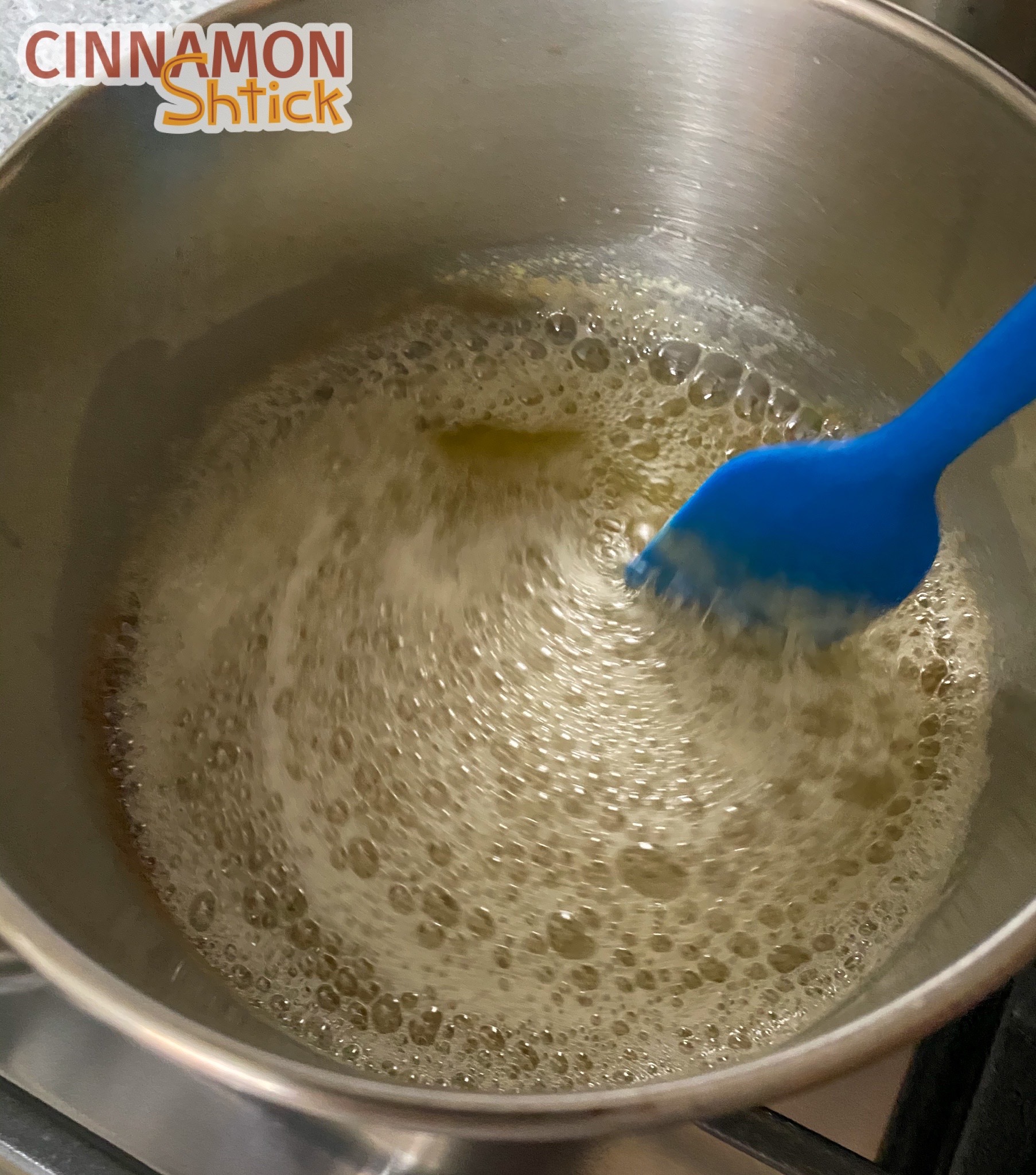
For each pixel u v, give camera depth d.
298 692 0.24
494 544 0.27
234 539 0.26
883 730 0.24
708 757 0.24
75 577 0.22
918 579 0.23
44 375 0.21
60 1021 0.18
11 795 0.18
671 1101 0.13
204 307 0.24
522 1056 0.20
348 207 0.24
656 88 0.23
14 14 0.23
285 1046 0.17
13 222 0.19
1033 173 0.20
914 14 0.21
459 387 0.28
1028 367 0.19
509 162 0.25
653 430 0.28
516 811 0.23
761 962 0.21
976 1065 0.18
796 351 0.27
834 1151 0.17
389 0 0.21
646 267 0.27
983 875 0.20
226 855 0.22
